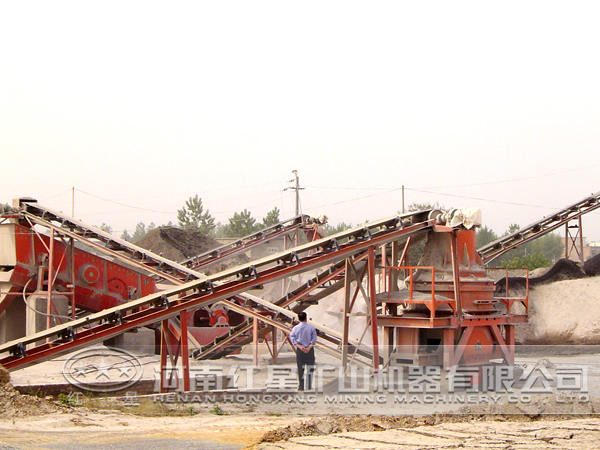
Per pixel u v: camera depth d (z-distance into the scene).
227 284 18.08
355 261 20.62
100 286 29.84
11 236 28.41
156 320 17.31
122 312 17.69
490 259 40.31
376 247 20.47
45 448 9.73
